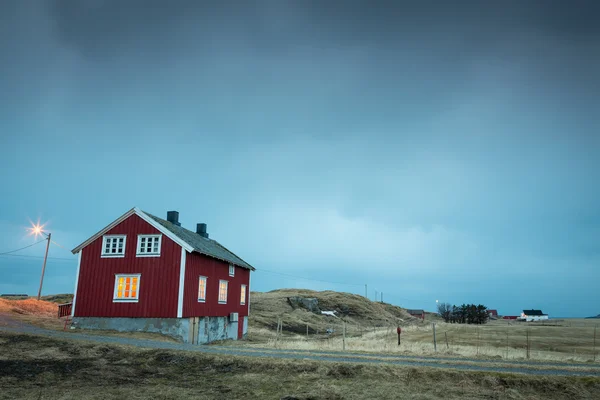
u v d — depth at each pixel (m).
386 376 16.56
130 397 13.20
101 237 31.62
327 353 21.89
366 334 46.56
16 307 38.56
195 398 13.45
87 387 14.04
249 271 43.69
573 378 15.90
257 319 57.38
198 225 43.38
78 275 31.14
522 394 14.84
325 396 14.13
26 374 15.20
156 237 30.73
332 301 90.00
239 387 14.98
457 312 86.44
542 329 48.41
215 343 33.38
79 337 23.28
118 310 29.92
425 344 29.92
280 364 17.97
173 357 19.00
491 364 18.58
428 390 15.04
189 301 30.16
